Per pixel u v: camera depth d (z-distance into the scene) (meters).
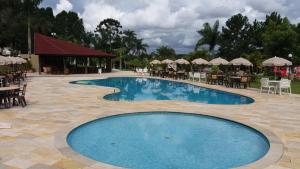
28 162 5.43
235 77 20.59
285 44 37.81
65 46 37.31
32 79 26.22
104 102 12.80
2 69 32.50
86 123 8.84
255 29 59.47
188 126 9.52
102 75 33.00
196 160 6.54
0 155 5.79
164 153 7.00
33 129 7.82
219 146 7.57
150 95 18.05
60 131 7.64
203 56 40.31
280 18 54.75
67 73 34.97
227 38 61.66
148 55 65.00
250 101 15.13
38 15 63.62
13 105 11.61
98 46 63.25
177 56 54.91
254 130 8.33
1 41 56.25
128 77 30.97
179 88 22.14
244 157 6.74
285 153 6.11
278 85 17.59
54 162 5.45
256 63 36.41
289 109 11.48
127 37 64.56
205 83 23.91
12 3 54.38
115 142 7.84
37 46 34.69
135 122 9.99
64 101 12.95
